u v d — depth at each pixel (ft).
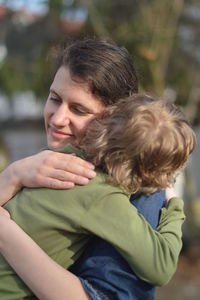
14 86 27.07
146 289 5.44
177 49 25.62
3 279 5.50
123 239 5.23
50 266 5.30
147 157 5.29
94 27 23.22
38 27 26.53
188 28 25.88
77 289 5.26
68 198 5.41
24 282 5.43
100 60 6.02
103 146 5.48
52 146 6.17
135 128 5.29
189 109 26.17
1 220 5.53
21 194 5.75
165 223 5.68
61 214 5.36
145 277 5.29
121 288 5.31
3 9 27.89
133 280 5.36
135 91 6.40
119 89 6.08
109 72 6.01
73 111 6.09
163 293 21.35
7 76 26.76
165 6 23.72
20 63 26.78
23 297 5.44
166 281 5.33
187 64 26.45
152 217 5.67
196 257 24.85
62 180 5.48
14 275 5.48
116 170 5.38
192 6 25.38
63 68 6.15
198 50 26.37
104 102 6.04
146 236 5.29
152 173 5.41
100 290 5.30
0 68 26.73
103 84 5.97
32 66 26.13
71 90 6.00
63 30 25.38
